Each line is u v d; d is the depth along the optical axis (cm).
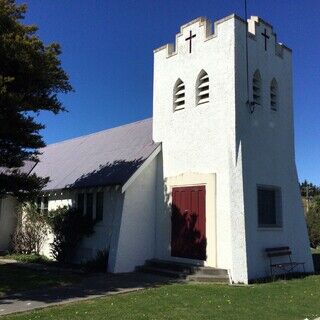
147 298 1072
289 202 1609
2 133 1255
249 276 1357
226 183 1435
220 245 1420
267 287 1252
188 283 1310
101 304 1007
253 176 1467
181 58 1681
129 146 1862
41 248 2034
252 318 886
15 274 1451
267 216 1512
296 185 1652
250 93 1516
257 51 1583
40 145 1362
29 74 1254
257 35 1595
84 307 977
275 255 1452
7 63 1223
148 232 1639
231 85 1470
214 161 1488
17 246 2111
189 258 1516
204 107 1556
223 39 1523
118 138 2044
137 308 966
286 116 1670
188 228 1537
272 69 1642
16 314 922
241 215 1385
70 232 1791
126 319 870
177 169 1619
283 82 1689
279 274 1482
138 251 1596
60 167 2200
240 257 1357
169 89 1712
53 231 1883
